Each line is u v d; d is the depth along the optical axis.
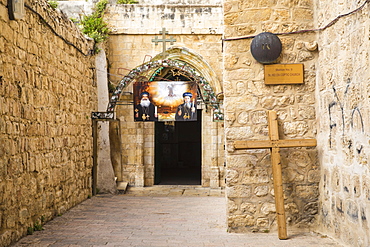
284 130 7.71
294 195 7.68
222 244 6.82
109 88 16.78
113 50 17.52
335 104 6.73
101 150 15.03
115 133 17.50
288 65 7.72
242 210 7.73
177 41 17.58
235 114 7.79
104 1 17.19
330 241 6.84
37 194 8.41
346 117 6.27
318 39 7.56
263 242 6.90
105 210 10.77
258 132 7.73
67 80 10.80
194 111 14.03
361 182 5.77
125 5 17.53
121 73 17.55
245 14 7.84
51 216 9.30
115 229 8.22
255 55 7.65
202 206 11.67
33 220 8.16
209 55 17.59
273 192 7.68
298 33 7.74
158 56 17.44
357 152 5.89
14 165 7.20
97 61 14.96
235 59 7.84
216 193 16.31
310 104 7.74
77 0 17.83
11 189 7.04
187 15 17.55
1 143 6.67
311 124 7.72
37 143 8.47
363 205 5.72
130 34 17.55
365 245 5.67
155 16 17.56
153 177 18.06
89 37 13.71
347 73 6.19
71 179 11.06
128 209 10.99
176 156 28.34
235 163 7.75
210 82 17.55
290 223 7.67
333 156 6.88
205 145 18.02
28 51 8.05
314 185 7.67
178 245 6.81
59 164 9.99
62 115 10.30
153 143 18.09
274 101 7.76
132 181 17.66
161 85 14.11
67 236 7.57
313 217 7.67
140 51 17.55
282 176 7.69
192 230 8.05
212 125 17.84
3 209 6.68
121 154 17.62
